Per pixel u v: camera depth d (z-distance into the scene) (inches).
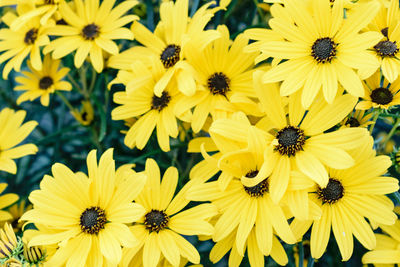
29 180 22.7
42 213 17.8
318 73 17.8
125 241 17.2
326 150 17.3
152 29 21.2
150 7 21.2
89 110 22.2
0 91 25.0
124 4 20.8
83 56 20.3
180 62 18.5
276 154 17.7
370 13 17.6
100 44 20.3
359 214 17.7
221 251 18.2
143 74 18.8
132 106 19.5
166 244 17.8
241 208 17.8
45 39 20.5
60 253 17.6
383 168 17.6
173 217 18.2
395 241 18.3
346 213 17.8
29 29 21.2
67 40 20.6
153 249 17.8
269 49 17.9
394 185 17.5
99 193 18.1
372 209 17.6
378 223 17.8
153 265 17.5
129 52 20.1
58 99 25.5
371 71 17.5
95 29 20.6
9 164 20.6
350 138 17.2
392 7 18.6
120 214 17.7
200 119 18.6
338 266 20.1
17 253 17.6
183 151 21.3
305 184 17.0
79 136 22.6
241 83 19.0
